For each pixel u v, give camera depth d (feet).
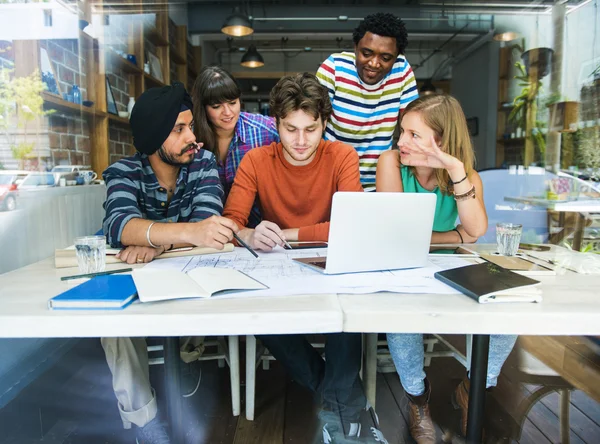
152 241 3.63
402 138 4.57
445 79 31.24
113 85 11.16
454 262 3.58
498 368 4.02
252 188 5.05
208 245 3.46
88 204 7.17
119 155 11.42
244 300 2.51
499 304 2.49
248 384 4.55
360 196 2.98
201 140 5.99
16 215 5.08
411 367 3.93
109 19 10.39
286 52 31.24
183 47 19.19
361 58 5.76
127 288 2.58
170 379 3.07
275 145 5.08
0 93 5.69
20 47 6.24
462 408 4.20
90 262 3.25
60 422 4.37
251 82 33.40
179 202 4.56
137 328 2.26
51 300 2.36
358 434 3.59
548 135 12.52
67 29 7.97
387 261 3.25
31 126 6.41
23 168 5.93
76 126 8.71
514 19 20.70
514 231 3.85
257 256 3.70
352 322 2.31
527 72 18.21
